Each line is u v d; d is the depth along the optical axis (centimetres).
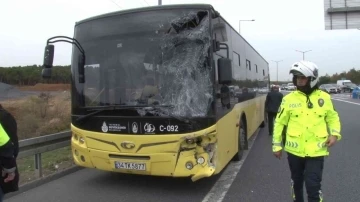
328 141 414
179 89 555
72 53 633
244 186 640
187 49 564
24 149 653
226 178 694
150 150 553
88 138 597
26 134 1529
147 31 580
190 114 546
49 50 608
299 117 422
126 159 569
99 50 603
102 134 582
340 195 583
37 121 1758
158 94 559
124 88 576
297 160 428
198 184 655
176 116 545
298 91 430
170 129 546
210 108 554
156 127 551
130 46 584
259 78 1423
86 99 604
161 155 549
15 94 3550
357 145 1045
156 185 652
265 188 628
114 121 573
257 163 828
